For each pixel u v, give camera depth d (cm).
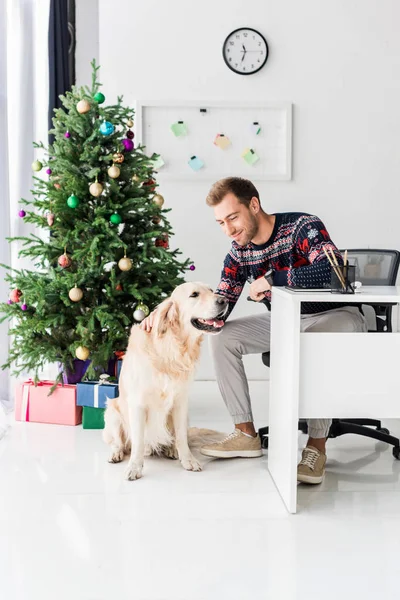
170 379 242
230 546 180
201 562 170
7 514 203
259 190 430
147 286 320
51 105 420
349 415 209
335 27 423
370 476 243
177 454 264
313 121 427
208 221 431
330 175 431
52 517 200
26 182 389
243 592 154
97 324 313
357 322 236
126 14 421
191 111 423
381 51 425
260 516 202
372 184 432
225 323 264
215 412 342
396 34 423
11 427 309
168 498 218
